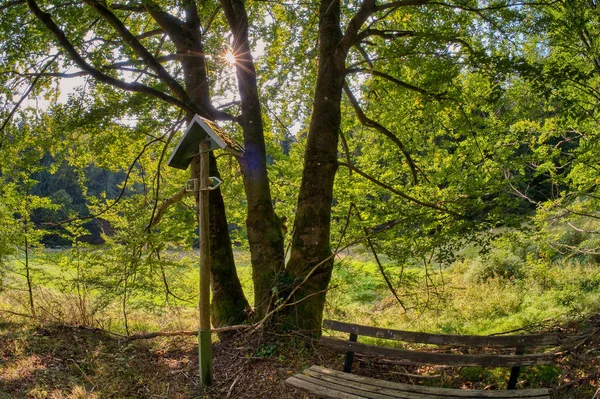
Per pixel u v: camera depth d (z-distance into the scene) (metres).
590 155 9.15
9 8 8.66
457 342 4.53
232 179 10.87
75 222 9.27
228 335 7.34
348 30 7.04
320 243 6.85
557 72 7.02
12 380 5.38
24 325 7.79
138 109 8.66
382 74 7.89
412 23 9.05
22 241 9.15
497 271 13.92
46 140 10.07
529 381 4.86
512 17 7.41
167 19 8.35
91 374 5.78
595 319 6.25
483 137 9.48
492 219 7.28
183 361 6.37
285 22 10.49
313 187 6.99
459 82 9.09
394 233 7.73
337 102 7.24
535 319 7.96
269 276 7.05
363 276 9.69
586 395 4.36
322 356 5.91
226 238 8.13
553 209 11.09
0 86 9.25
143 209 8.46
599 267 12.14
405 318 9.63
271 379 5.40
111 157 11.53
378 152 10.52
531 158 9.64
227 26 10.95
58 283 8.36
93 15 8.53
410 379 5.21
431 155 10.11
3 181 10.06
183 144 5.41
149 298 8.22
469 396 4.02
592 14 8.38
